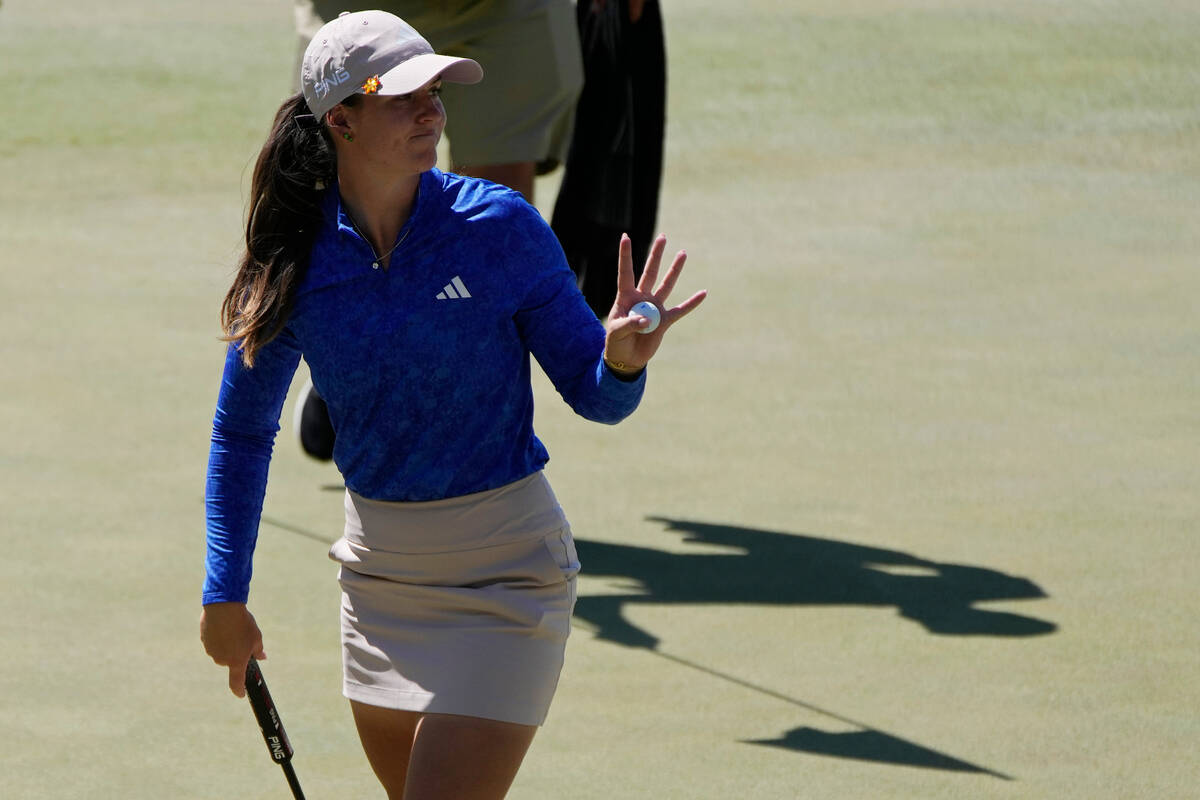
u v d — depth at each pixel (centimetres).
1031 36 7588
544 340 1238
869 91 6762
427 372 1205
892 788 1648
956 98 6675
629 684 1917
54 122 6178
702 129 6253
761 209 5156
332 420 1255
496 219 1216
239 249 1322
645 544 2414
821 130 6247
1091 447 2897
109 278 4253
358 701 1272
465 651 1221
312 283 1209
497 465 1230
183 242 4694
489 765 1205
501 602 1221
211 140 6003
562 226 2689
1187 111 6419
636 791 1641
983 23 7850
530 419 1258
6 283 4178
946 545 2405
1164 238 4753
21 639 2030
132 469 2752
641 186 2686
